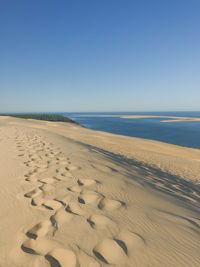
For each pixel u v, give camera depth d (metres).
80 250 1.47
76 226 1.80
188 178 6.60
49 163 4.35
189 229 1.97
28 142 7.41
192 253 1.55
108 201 2.47
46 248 1.48
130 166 5.80
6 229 1.72
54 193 2.63
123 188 3.06
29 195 2.54
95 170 3.99
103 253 1.45
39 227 1.77
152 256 1.46
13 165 4.05
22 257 1.38
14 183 2.99
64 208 2.18
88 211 2.13
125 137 19.58
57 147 6.71
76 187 2.91
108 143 13.87
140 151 11.81
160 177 5.44
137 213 2.17
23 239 1.58
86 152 6.30
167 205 2.67
